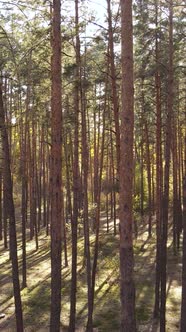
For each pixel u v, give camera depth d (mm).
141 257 29328
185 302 11938
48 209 36625
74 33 14867
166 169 18031
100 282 23984
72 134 28312
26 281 24250
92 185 43250
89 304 17906
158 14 18219
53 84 12875
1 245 33969
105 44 17656
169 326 17891
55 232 12938
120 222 9875
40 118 21375
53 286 12938
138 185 41469
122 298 9867
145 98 21625
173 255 29281
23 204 24172
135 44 19000
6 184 13914
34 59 15172
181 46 18609
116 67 18109
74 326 17234
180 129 33625
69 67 15719
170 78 17922
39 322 18469
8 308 20328
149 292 22188
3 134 13664
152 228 37781
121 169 9836
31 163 31828
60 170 12891
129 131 9750
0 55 14414
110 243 32844
